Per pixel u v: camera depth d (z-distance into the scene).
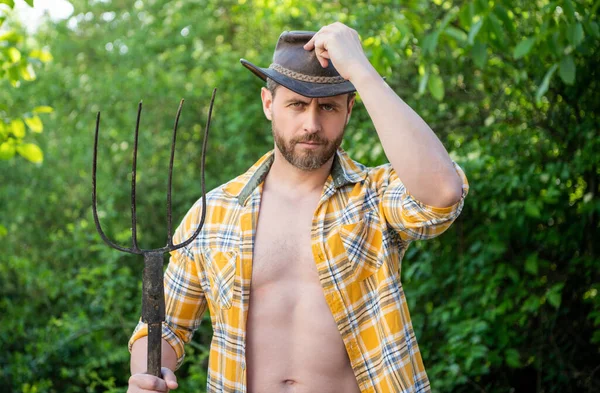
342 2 5.72
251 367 1.92
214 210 2.02
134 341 2.04
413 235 1.87
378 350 1.87
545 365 4.89
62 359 5.45
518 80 4.54
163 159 7.14
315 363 1.89
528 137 4.77
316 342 1.89
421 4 4.80
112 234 6.56
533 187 4.55
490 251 4.62
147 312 1.79
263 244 1.95
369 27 5.23
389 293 1.87
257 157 6.53
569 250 4.84
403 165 1.71
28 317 6.06
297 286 1.92
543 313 4.84
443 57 4.82
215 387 1.97
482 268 4.82
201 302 2.06
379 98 1.75
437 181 1.70
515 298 4.81
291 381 1.90
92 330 5.38
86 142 7.25
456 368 4.42
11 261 6.09
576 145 4.72
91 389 5.09
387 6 5.27
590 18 3.50
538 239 4.71
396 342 1.84
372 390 1.88
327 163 1.98
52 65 7.84
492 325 4.70
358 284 1.90
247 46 7.64
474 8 3.54
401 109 1.74
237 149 6.79
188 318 2.06
